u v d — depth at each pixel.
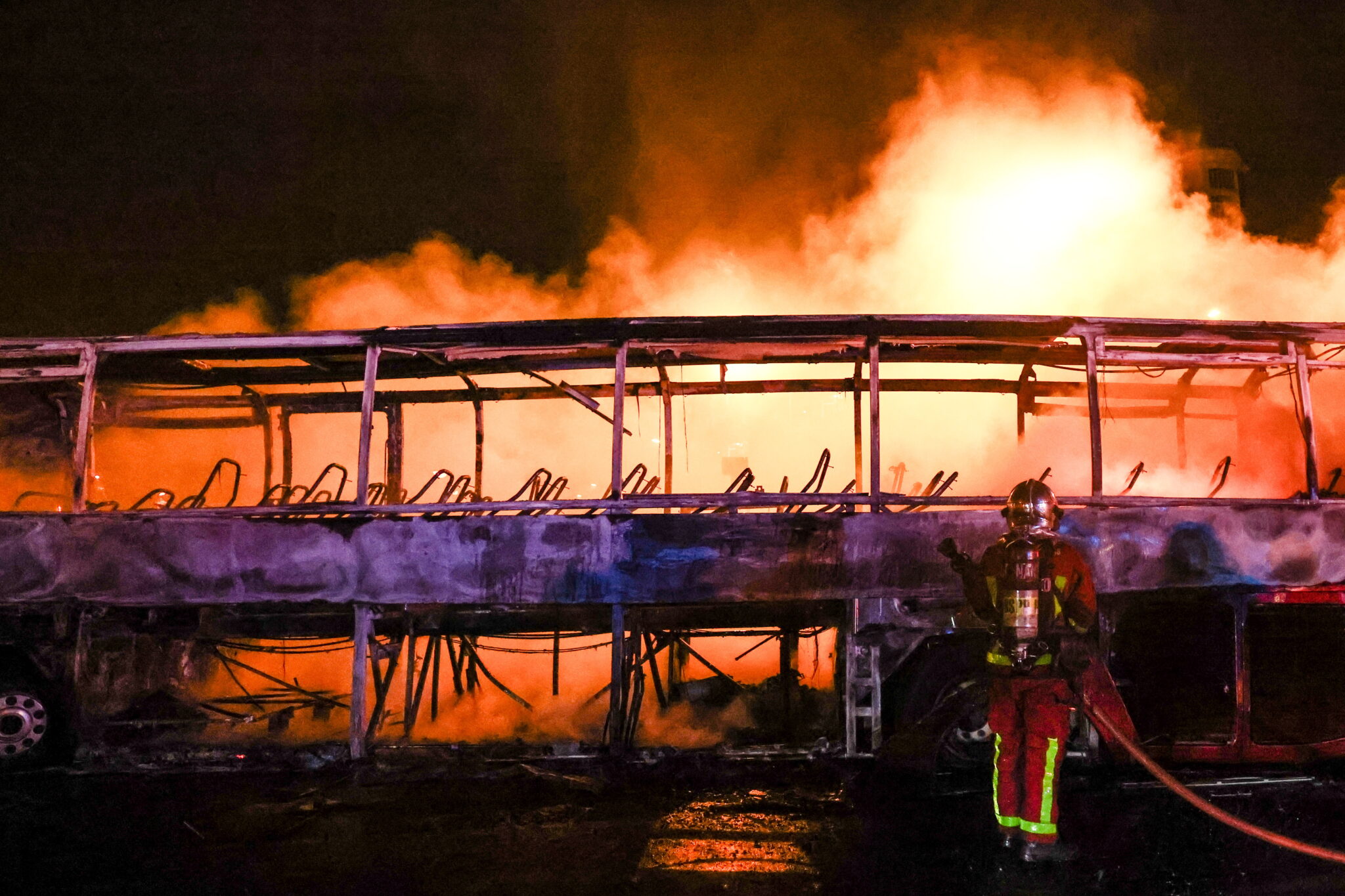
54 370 5.69
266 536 5.52
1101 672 4.62
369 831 4.42
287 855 4.09
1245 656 5.15
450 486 6.03
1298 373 5.48
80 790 5.23
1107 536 5.20
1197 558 5.20
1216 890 3.49
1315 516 5.28
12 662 5.64
